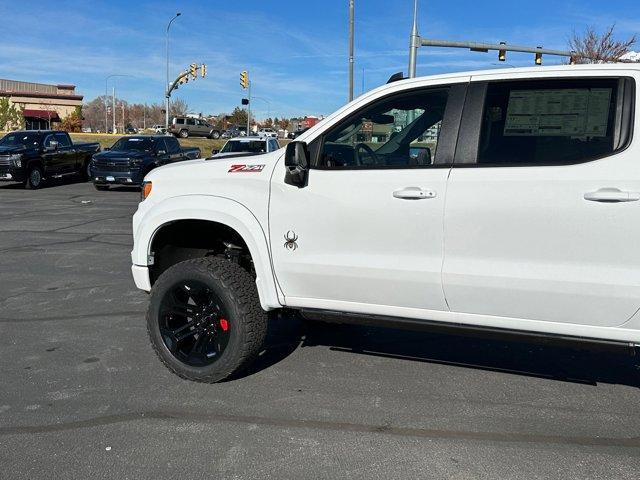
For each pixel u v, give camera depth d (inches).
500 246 132.8
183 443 131.7
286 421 142.1
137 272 171.3
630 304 123.8
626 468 122.0
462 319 140.3
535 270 130.3
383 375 171.0
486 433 136.7
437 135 145.0
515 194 130.3
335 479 118.1
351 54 973.2
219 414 145.6
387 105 150.5
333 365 178.7
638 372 174.4
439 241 137.9
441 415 145.7
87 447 129.9
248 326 157.1
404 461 124.6
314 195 148.6
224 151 719.1
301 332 210.7
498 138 136.7
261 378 168.1
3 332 205.6
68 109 2298.2
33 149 784.3
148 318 167.8
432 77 146.0
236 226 156.7
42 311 230.5
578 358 185.5
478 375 171.5
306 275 151.9
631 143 124.5
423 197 138.0
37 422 141.0
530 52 885.8
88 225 462.3
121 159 735.7
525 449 129.6
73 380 165.5
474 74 141.5
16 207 581.9
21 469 121.2
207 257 166.9
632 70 127.8
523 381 167.3
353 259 146.6
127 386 161.6
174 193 166.2
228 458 125.7
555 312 130.6
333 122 151.3
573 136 130.4
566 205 126.3
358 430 137.9
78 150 876.6
